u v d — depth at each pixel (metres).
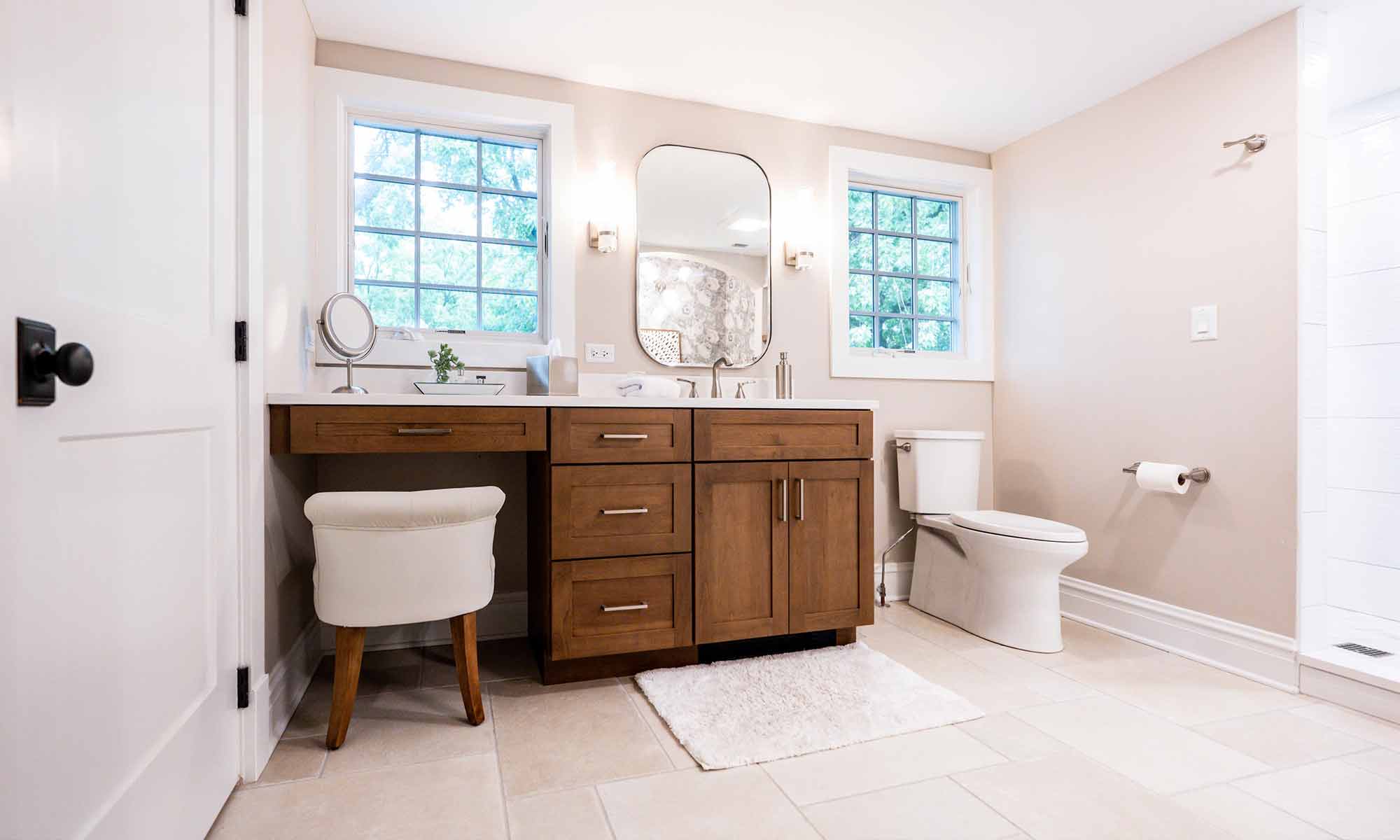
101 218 0.92
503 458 2.50
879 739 1.67
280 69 1.75
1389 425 2.41
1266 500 2.10
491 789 1.44
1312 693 1.96
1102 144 2.72
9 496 0.71
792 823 1.32
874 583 2.33
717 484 2.12
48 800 0.78
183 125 1.19
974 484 2.89
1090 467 2.74
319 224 2.27
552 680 2.02
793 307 2.92
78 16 0.86
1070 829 1.30
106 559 0.92
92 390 0.88
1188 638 2.30
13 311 0.72
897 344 3.23
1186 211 2.38
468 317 2.54
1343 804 1.39
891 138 3.10
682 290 2.73
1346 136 2.54
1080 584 2.74
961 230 3.33
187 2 1.21
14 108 0.73
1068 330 2.85
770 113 2.87
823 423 2.26
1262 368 2.12
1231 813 1.36
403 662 2.22
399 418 1.78
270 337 1.65
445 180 2.52
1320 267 2.06
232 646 1.41
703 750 1.59
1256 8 2.07
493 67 2.48
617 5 2.11
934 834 1.28
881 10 2.13
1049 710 1.85
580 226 2.59
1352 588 2.49
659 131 2.71
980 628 2.50
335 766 1.53
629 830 1.29
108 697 0.92
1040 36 2.26
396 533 1.54
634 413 2.03
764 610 2.17
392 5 2.10
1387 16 2.05
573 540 1.96
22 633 0.73
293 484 1.91
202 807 1.25
